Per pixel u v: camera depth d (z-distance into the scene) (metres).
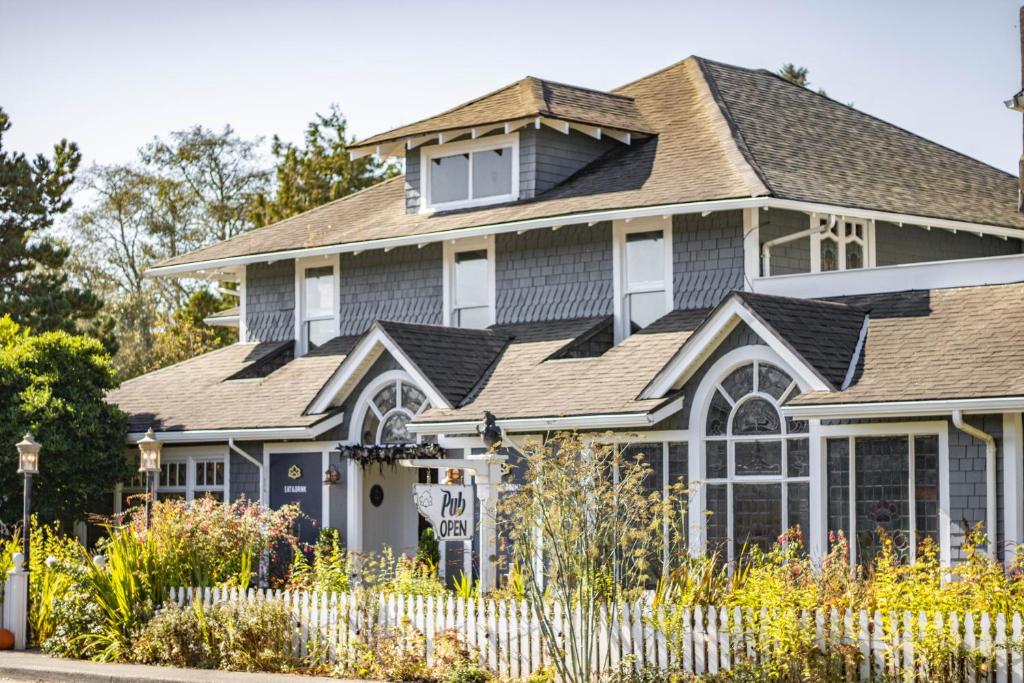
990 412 21.28
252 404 32.06
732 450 24.45
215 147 65.06
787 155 30.64
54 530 32.31
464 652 19.55
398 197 35.97
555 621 18.80
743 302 23.88
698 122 32.12
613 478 25.30
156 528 24.72
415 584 23.08
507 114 31.91
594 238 30.23
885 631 16.62
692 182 28.97
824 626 16.91
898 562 22.31
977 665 15.88
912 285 25.52
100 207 64.31
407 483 31.52
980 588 17.06
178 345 57.19
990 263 24.72
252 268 36.47
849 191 29.62
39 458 31.75
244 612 22.05
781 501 23.83
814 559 23.11
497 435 20.61
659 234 29.33
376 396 29.75
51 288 47.34
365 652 20.75
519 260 31.38
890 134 35.62
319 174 59.03
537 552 18.94
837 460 23.20
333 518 30.19
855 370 23.28
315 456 30.64
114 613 23.25
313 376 32.25
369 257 34.00
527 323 31.08
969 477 21.78
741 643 17.33
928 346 23.22
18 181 47.19
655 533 24.73
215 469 32.59
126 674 20.98
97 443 32.47
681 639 17.72
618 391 25.91
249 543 25.44
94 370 33.47
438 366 28.41
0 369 32.25
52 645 23.78
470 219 31.58
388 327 28.80
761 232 28.05
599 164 32.34
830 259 29.48
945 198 32.12
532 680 18.58
